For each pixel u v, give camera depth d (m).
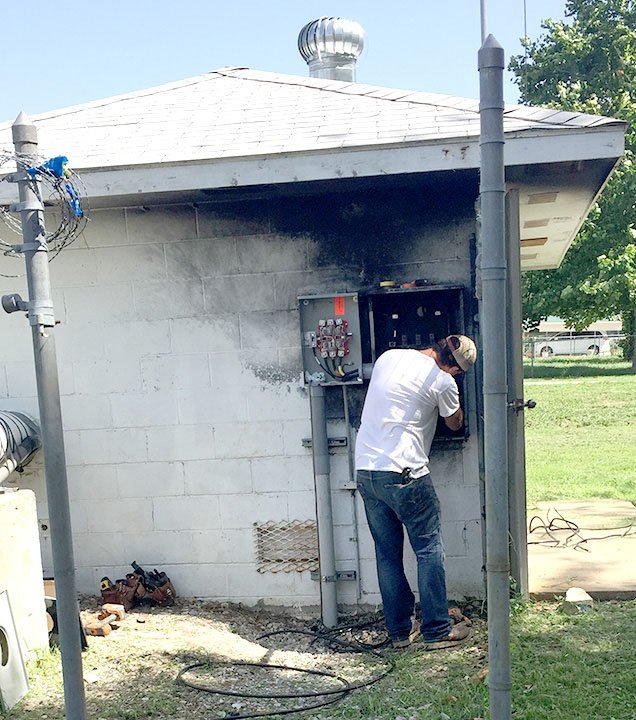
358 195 5.22
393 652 4.58
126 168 4.70
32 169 2.74
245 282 5.32
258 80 6.47
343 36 7.64
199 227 5.33
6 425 4.98
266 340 5.34
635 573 5.25
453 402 4.53
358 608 5.32
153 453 5.45
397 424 4.49
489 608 2.47
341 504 5.32
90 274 5.41
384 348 5.25
